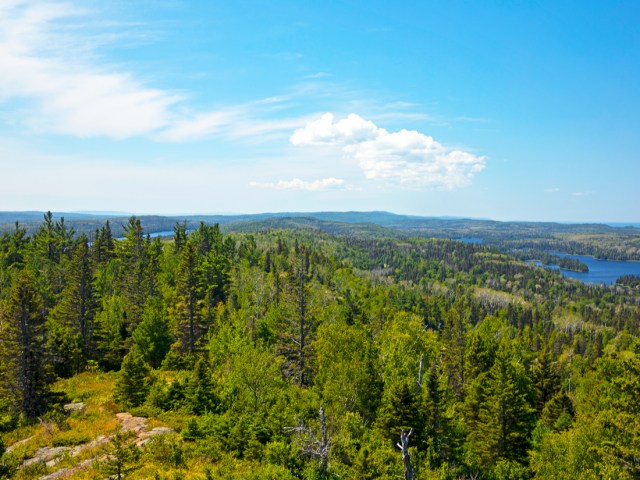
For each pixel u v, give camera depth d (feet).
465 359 199.62
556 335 493.36
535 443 130.62
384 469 79.97
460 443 112.16
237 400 111.65
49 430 101.24
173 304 223.92
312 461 81.35
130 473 78.07
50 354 132.98
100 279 267.80
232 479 73.31
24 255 318.86
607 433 85.87
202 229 378.73
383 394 120.78
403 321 207.51
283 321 186.50
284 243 641.40
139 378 123.85
